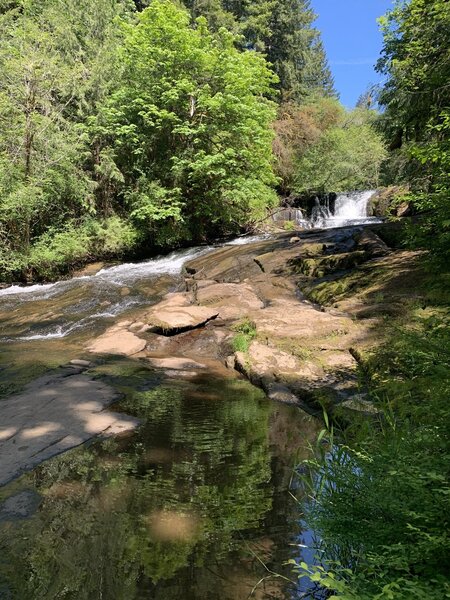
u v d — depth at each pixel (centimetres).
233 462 383
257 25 3322
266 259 1180
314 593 227
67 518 295
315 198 2708
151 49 1692
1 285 1413
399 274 870
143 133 1766
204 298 979
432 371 303
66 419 468
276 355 688
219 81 1806
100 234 1591
